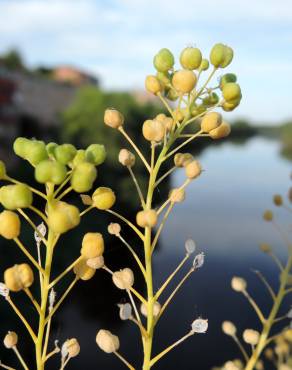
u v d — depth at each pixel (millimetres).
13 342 1717
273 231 20156
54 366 9008
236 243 18109
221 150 58531
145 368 1816
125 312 1793
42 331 1657
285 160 49375
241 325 11094
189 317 11453
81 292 11391
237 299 12477
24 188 1526
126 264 11781
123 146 29719
